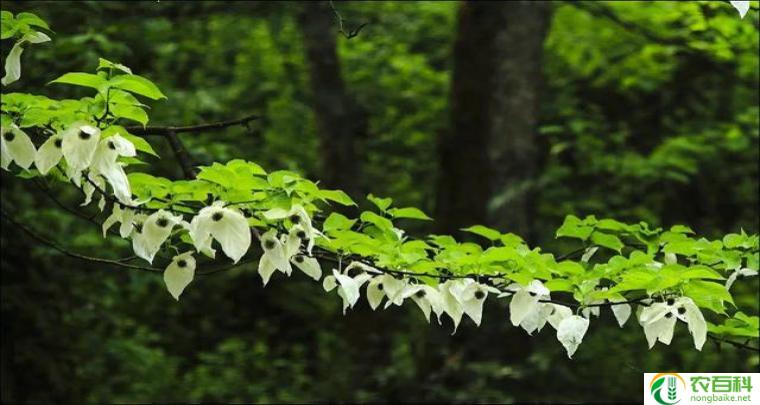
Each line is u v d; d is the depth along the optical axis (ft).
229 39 54.65
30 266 32.83
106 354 38.27
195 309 54.90
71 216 38.17
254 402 46.62
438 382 38.52
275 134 53.93
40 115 15.20
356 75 55.52
